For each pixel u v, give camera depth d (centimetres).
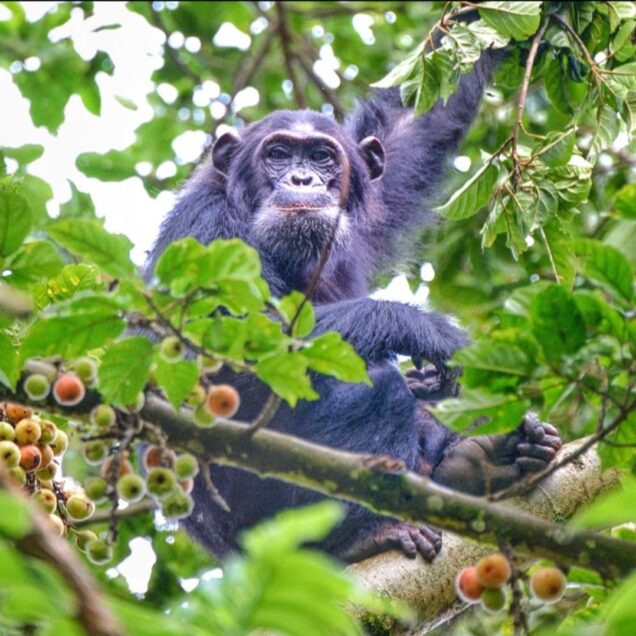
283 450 843
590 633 705
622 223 1398
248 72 1942
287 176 1476
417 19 2083
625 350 816
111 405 838
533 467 1184
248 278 768
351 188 1521
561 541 824
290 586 537
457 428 851
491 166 1215
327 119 1555
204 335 793
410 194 1611
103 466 847
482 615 1234
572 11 1340
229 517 1309
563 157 1201
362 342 1312
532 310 809
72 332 791
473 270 1705
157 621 573
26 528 560
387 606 635
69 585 564
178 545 1592
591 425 1174
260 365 805
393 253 1619
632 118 1225
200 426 829
